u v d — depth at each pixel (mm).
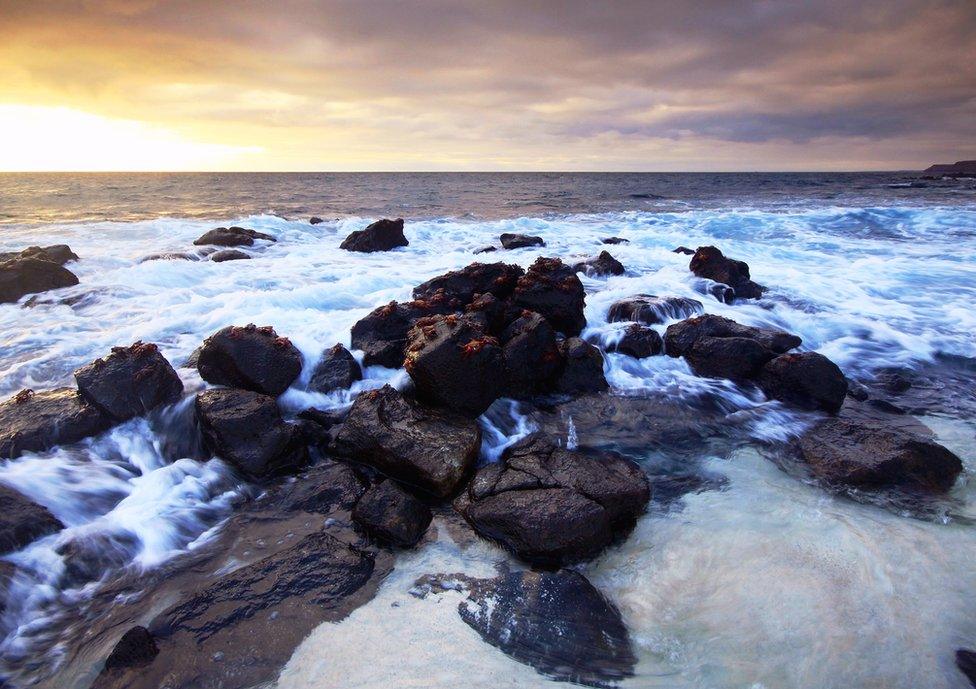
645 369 10297
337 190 64875
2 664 4398
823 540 5578
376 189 67875
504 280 11875
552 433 8078
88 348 10320
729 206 41531
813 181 93375
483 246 22547
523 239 21484
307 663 4273
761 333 10500
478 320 9828
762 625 4555
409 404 7598
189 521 6055
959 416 8547
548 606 4762
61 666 4383
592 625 4605
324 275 16422
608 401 9055
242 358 8414
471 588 5062
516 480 6301
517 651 4387
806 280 16641
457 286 12039
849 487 6508
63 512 6062
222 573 5316
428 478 6391
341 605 4852
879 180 97062
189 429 7773
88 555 5457
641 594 4992
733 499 6402
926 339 11828
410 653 4359
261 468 6785
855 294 15305
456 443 6816
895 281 16766
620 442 7812
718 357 9922
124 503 6254
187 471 6809
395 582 5156
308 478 6836
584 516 5480
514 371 8867
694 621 4648
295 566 5301
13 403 7590
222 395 7551
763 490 6574
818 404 8789
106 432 7535
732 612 4711
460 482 6598
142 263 17531
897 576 5051
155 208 39562
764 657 4266
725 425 8320
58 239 23312
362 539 5734
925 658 4203
